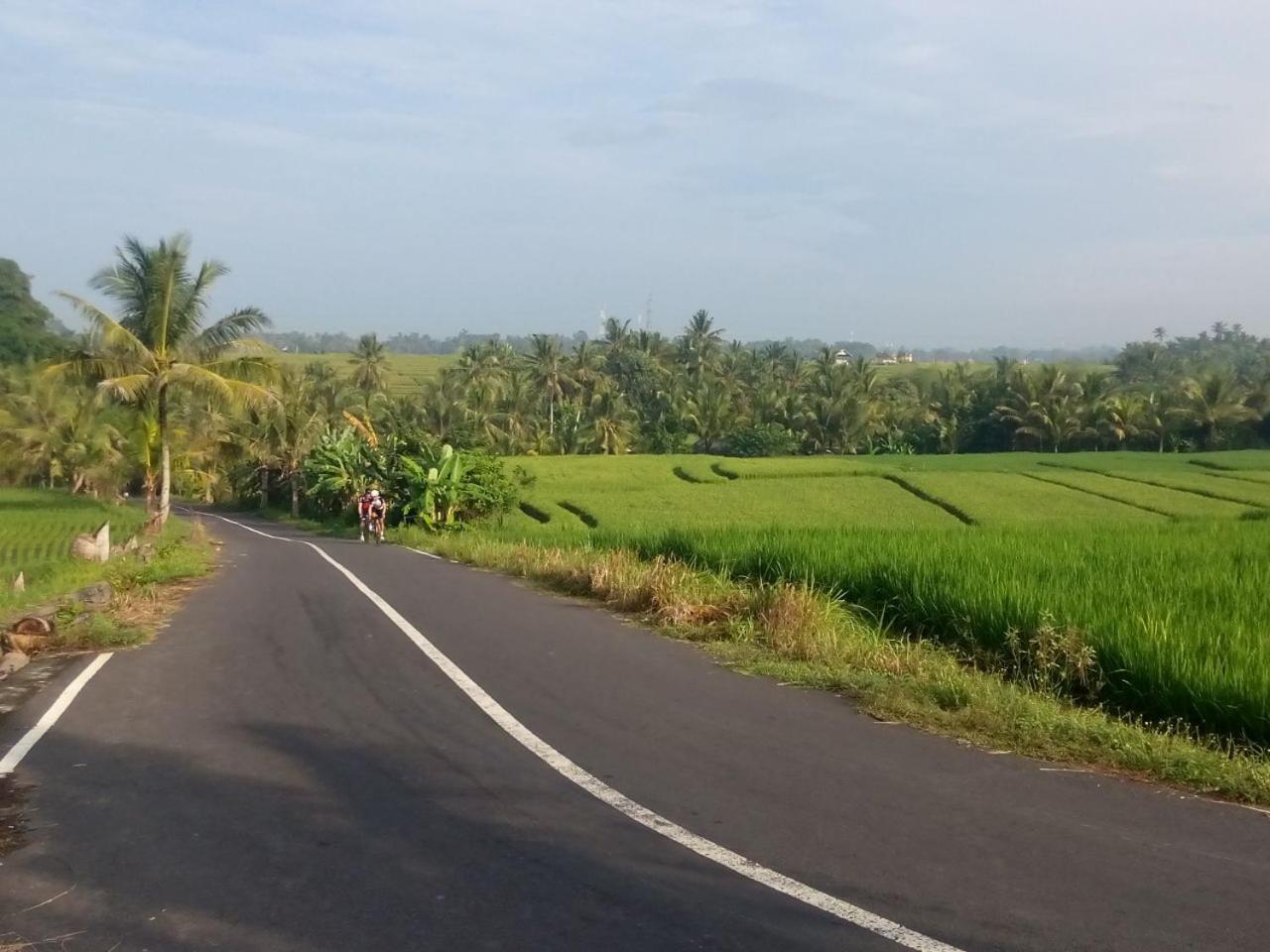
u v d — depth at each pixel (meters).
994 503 48.53
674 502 48.72
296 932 4.23
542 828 5.41
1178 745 6.98
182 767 6.52
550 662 10.01
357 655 10.34
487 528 37.28
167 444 35.94
